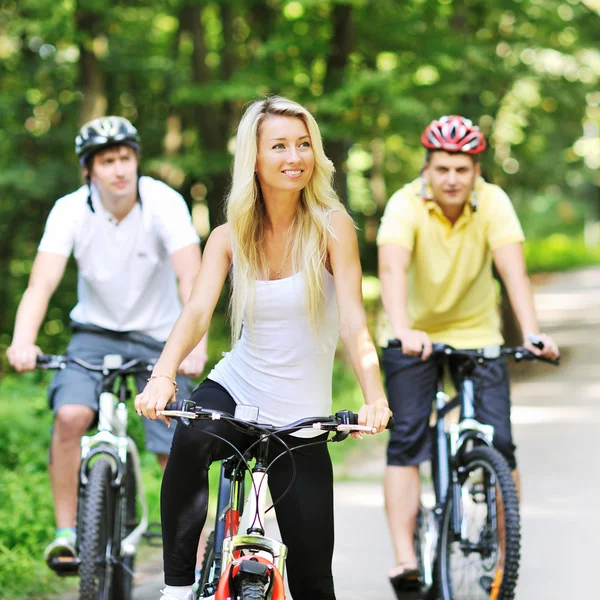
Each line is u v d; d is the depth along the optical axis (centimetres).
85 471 1093
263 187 827
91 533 1024
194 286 842
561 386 3531
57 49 3909
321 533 823
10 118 4088
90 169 1166
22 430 2208
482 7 3672
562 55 3775
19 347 1108
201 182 3994
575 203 13038
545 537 1602
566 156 4475
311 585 829
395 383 1222
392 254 1211
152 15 3956
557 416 2870
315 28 3422
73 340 1209
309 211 825
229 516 823
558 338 5038
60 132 4056
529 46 3712
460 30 3656
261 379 851
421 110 3244
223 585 714
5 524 1488
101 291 1189
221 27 3978
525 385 3588
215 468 1997
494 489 1068
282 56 3353
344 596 1291
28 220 4194
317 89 3328
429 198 1222
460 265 1228
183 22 3812
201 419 769
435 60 3438
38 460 2002
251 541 751
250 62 3541
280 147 808
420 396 1215
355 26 3478
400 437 1218
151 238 1178
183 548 820
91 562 1016
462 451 1127
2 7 3731
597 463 2202
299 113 809
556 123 4272
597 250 12644
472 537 1097
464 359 1160
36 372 2912
